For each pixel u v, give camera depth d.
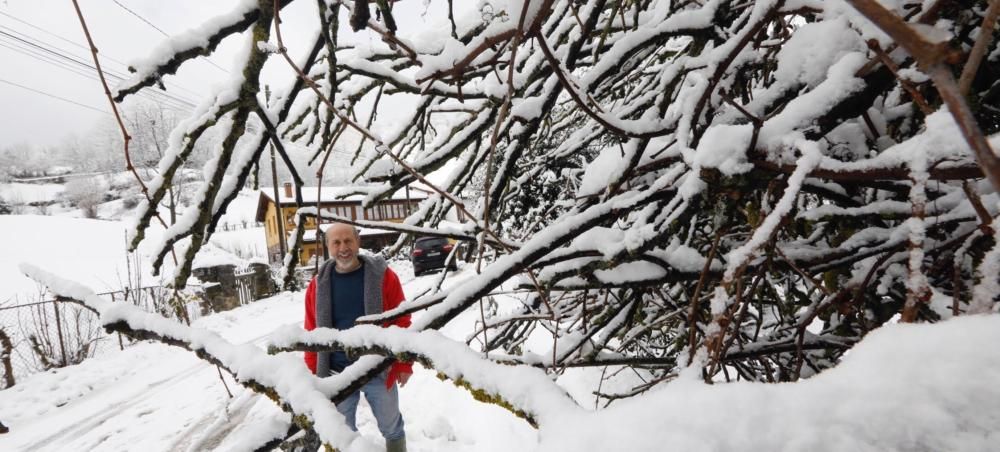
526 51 1.67
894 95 1.32
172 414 4.52
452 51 0.97
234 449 0.73
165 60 0.86
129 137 0.94
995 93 1.08
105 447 4.01
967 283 0.96
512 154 1.46
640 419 0.37
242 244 37.28
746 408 0.35
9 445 4.31
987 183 0.91
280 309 11.60
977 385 0.30
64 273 18.20
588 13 1.25
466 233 1.63
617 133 1.13
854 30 1.03
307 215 1.35
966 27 0.96
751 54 1.26
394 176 1.51
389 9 0.86
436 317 0.99
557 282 1.33
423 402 4.07
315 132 2.04
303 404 0.66
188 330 0.80
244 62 0.94
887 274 1.08
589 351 1.74
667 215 1.19
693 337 0.80
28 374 6.42
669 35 1.34
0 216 29.33
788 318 1.96
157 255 1.04
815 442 0.32
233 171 1.11
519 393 0.53
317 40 1.02
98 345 7.43
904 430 0.31
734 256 0.65
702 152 0.87
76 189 53.56
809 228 1.65
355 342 0.78
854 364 0.36
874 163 0.65
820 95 0.90
